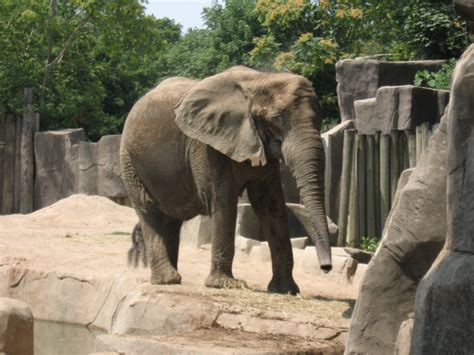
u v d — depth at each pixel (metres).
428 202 7.49
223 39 39.25
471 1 6.55
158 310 12.26
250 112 13.06
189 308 11.96
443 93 19.47
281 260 13.55
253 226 18.45
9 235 21.22
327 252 12.19
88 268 16.23
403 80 22.31
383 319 7.80
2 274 16.78
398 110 19.02
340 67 22.52
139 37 38.75
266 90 13.02
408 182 7.71
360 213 18.67
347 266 15.53
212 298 12.45
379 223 18.56
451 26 24.52
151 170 14.23
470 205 6.09
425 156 7.64
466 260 6.08
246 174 13.40
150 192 14.45
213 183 13.38
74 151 28.59
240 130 13.10
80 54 40.00
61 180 28.94
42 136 29.39
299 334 11.16
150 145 14.17
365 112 19.59
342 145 19.61
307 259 16.50
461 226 6.17
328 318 11.45
